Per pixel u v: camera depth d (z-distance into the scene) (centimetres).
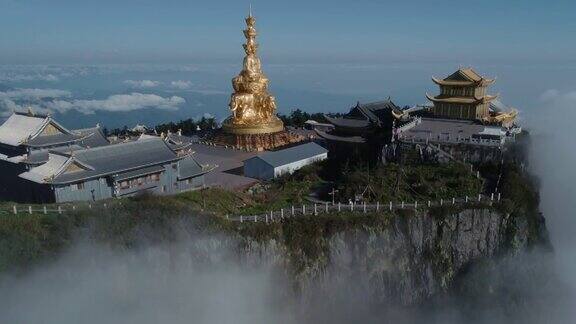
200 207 6894
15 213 6094
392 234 6700
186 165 7881
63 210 6247
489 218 6744
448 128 9088
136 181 7306
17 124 8206
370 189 7281
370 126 9731
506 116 9625
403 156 8231
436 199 7081
